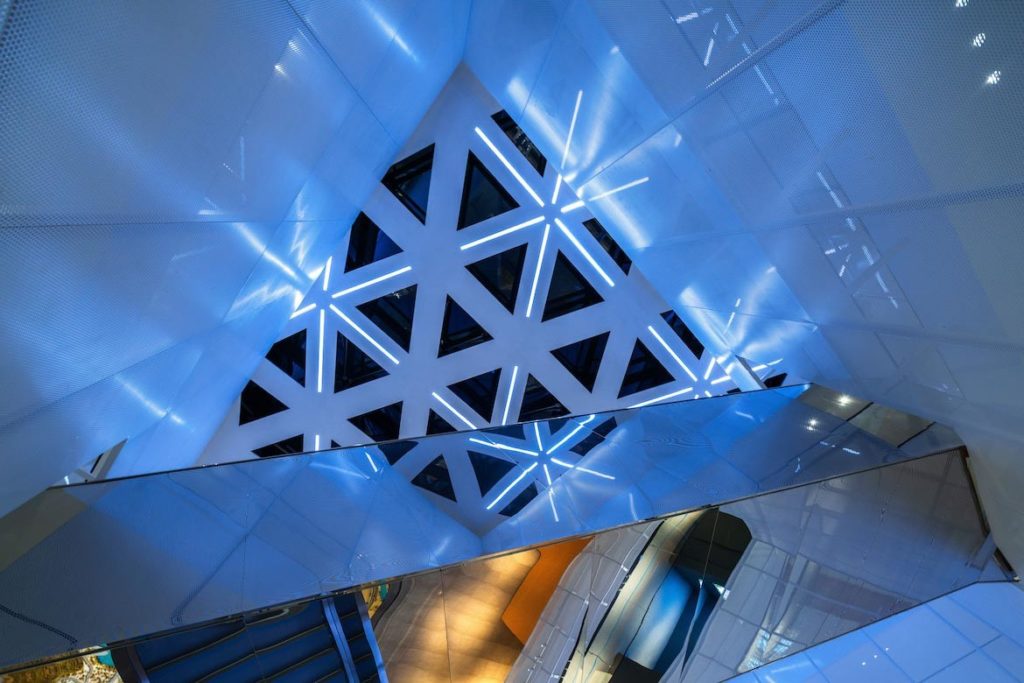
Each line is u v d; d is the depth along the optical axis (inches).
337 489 306.3
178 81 194.1
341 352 775.1
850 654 548.1
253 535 260.1
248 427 799.1
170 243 259.0
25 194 154.6
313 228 517.0
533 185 659.4
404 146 639.8
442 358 775.1
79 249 192.5
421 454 355.6
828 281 353.4
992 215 210.8
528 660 248.8
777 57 245.9
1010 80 168.1
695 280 531.8
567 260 708.7
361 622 228.7
